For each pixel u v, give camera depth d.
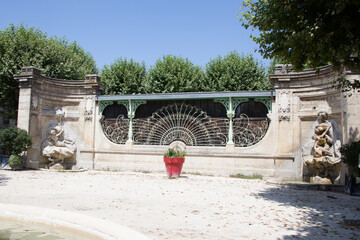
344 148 9.01
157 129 13.73
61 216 4.56
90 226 4.19
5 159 12.80
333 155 10.36
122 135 14.09
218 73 20.02
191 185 9.48
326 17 5.59
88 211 5.61
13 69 15.68
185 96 13.09
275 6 6.14
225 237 4.32
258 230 4.76
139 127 13.88
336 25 5.51
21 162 12.53
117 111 14.33
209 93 12.82
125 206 6.17
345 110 9.91
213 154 12.70
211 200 7.14
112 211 5.68
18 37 16.28
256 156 12.22
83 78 19.19
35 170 12.84
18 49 16.14
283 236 4.46
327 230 4.82
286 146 11.81
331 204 7.15
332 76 10.83
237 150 12.53
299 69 6.74
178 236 4.26
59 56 17.27
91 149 13.96
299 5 5.85
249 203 6.94
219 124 13.02
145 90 19.98
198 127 13.25
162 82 19.30
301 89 11.78
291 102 11.91
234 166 12.50
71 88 14.45
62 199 6.68
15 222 4.66
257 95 12.27
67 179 10.13
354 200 7.79
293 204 6.98
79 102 14.48
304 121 11.78
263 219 5.49
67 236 4.05
